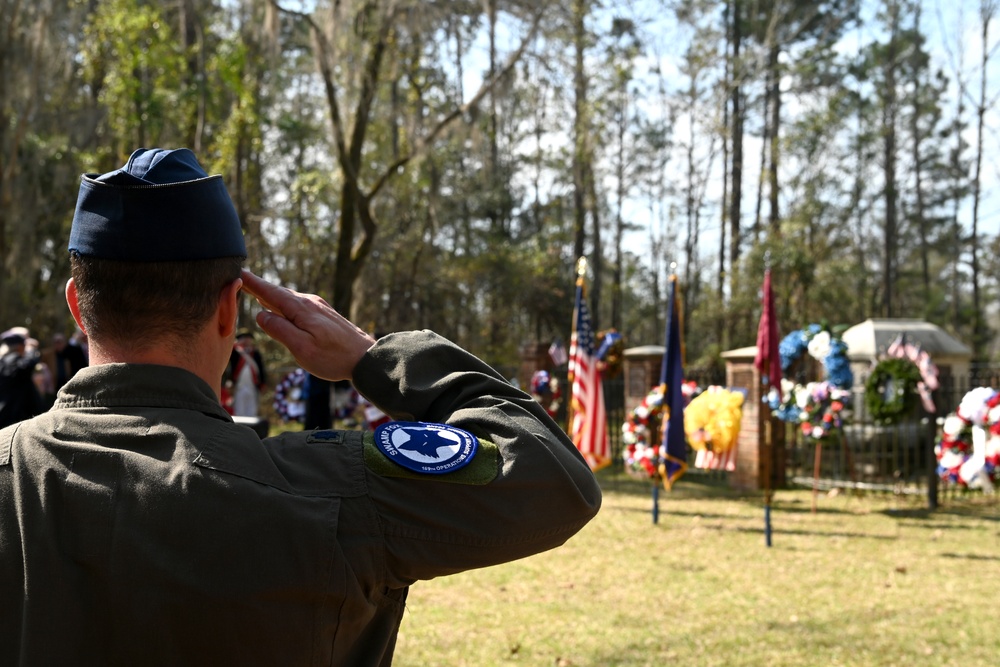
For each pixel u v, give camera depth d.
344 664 1.14
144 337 1.16
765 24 32.53
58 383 13.34
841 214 35.41
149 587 1.03
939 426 12.00
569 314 29.66
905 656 4.95
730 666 4.79
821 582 6.64
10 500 1.10
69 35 21.52
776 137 31.75
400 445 1.18
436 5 14.47
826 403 9.75
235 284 1.23
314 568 1.08
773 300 8.71
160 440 1.11
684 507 10.14
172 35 21.06
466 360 1.37
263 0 14.79
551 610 5.89
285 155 27.94
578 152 26.81
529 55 14.91
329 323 1.37
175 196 1.15
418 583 6.64
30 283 22.23
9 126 21.89
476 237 32.94
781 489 11.55
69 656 1.03
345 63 15.18
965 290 53.25
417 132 16.14
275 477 1.12
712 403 10.47
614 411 14.17
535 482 1.18
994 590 6.39
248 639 1.05
